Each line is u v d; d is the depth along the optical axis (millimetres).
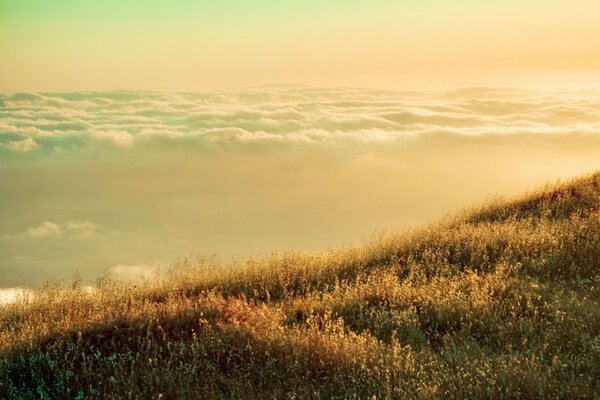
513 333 7367
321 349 6543
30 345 6781
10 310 10320
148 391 5633
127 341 6832
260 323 7430
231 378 5871
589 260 10227
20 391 5789
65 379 5922
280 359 6246
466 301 8516
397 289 9367
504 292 9102
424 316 8312
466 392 5441
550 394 5449
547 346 6734
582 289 9031
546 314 7957
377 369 5930
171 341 6734
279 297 10430
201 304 8164
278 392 5508
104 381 5824
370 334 7430
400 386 5516
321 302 9219
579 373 5941
